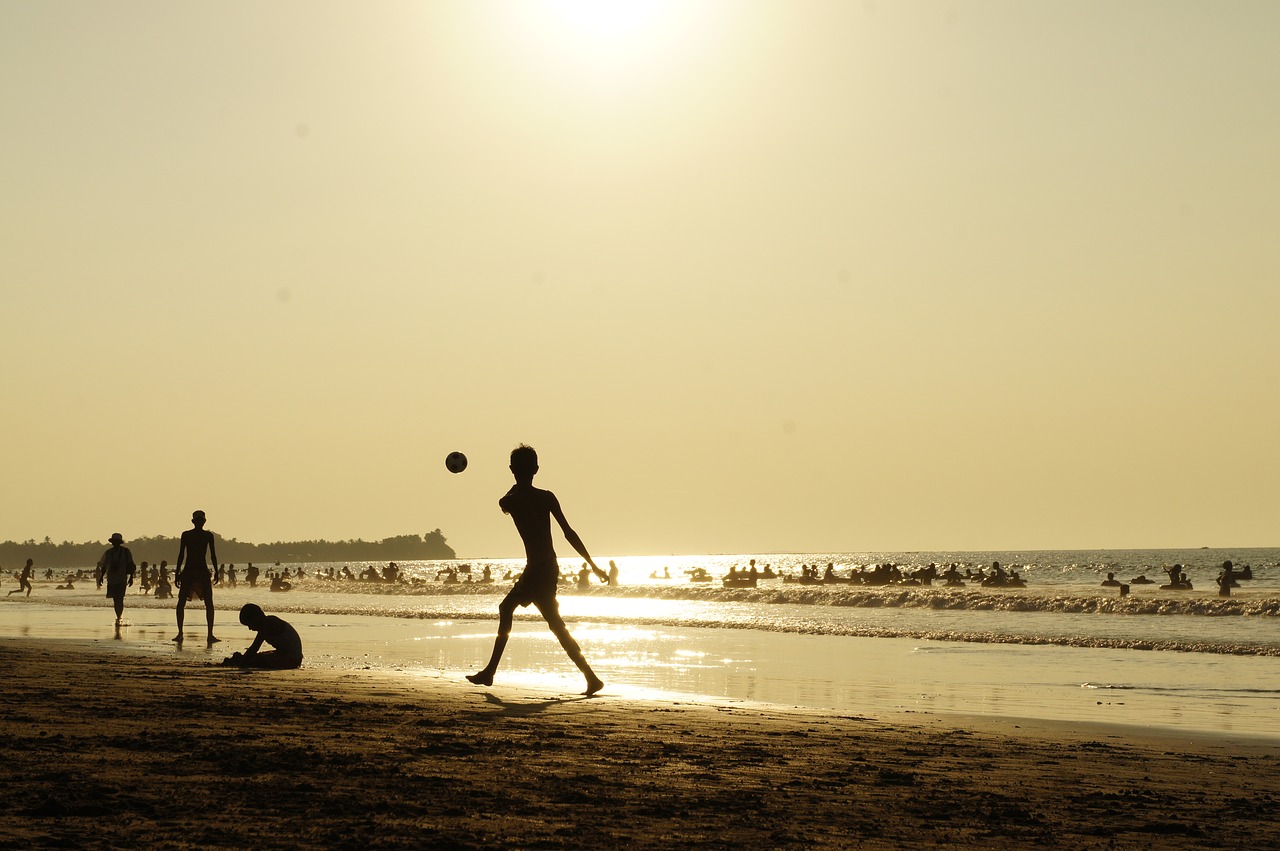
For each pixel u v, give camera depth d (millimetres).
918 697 13516
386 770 6418
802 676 15992
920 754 8250
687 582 83875
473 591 58969
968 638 24016
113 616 31672
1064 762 8164
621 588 52562
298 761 6586
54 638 21031
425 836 4844
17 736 7215
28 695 9766
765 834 5215
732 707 10906
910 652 20703
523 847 4758
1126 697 13688
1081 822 5840
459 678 12883
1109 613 33656
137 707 9078
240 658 14164
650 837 5039
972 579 79000
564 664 17188
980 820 5789
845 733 9328
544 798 5824
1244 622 28453
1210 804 6531
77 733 7445
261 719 8547
